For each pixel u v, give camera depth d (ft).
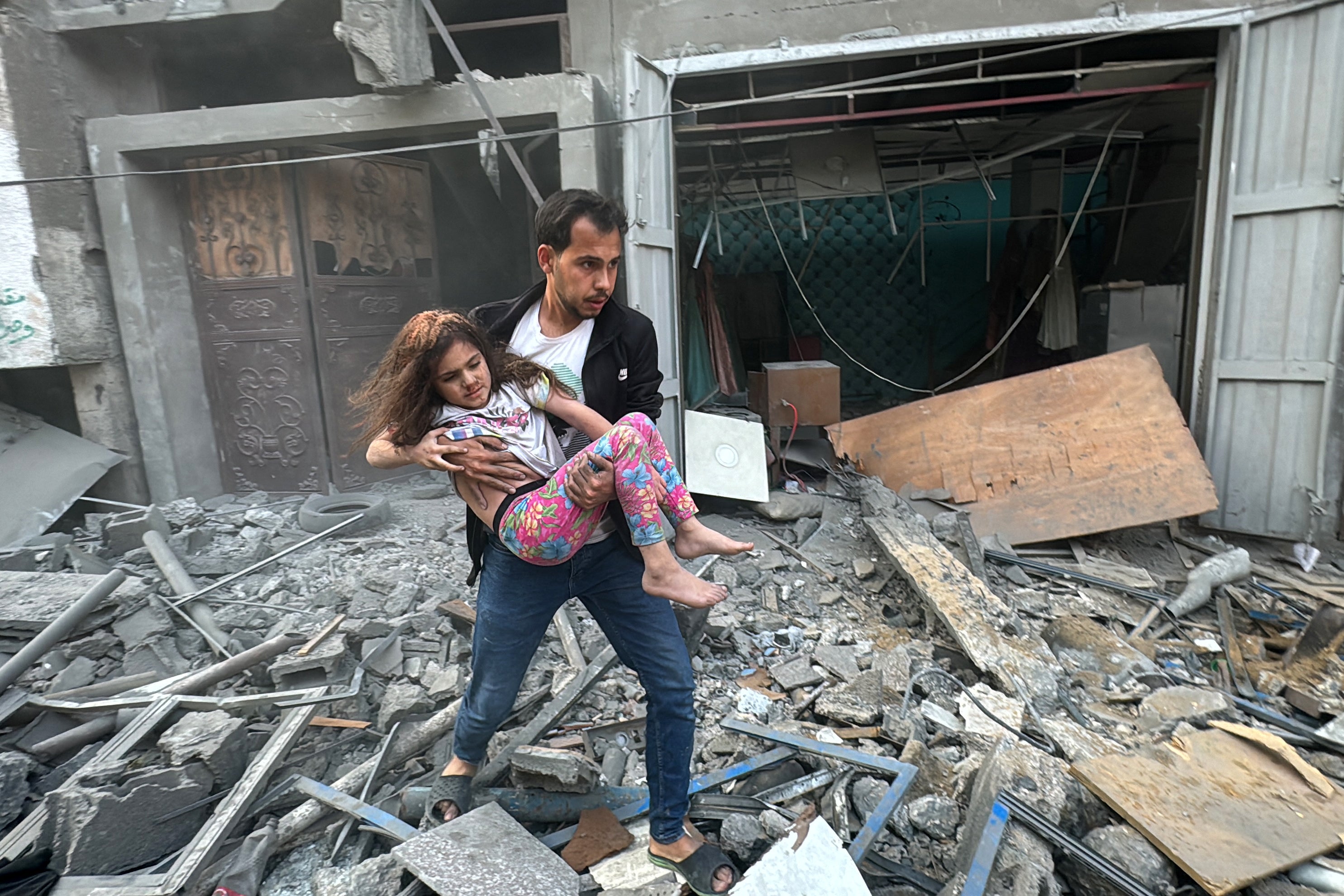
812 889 5.84
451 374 5.40
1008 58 16.35
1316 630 10.71
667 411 17.16
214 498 19.81
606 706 9.68
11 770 7.74
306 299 19.10
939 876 6.81
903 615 12.64
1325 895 6.51
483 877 6.16
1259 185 15.37
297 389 19.49
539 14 19.54
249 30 18.03
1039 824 6.93
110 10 16.98
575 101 15.67
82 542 14.83
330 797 7.64
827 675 10.67
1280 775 8.04
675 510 5.72
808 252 33.55
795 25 16.22
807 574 13.96
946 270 33.14
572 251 5.42
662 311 17.06
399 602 11.58
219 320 19.36
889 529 13.89
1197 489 14.61
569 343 5.99
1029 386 16.83
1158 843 6.90
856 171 20.85
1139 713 9.49
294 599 12.00
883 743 9.04
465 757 7.07
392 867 6.66
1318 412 15.23
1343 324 14.76
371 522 15.44
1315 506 15.37
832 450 19.25
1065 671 10.41
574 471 5.32
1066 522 14.98
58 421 19.38
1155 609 12.35
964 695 9.61
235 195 18.80
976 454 16.55
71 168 17.44
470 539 6.51
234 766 8.00
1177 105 21.21
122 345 18.44
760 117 20.85
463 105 16.11
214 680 9.20
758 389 20.36
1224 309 16.05
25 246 16.65
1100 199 30.40
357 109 16.57
